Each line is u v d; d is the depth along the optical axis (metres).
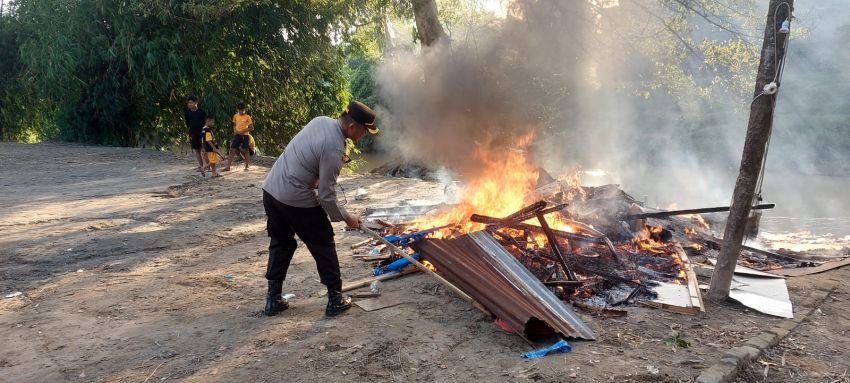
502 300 4.21
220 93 19.62
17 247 6.51
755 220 7.74
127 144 20.73
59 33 17.78
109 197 10.03
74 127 19.80
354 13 21.72
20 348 3.85
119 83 18.94
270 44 20.34
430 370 3.50
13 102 21.39
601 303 4.62
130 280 5.36
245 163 14.24
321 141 3.97
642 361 3.61
